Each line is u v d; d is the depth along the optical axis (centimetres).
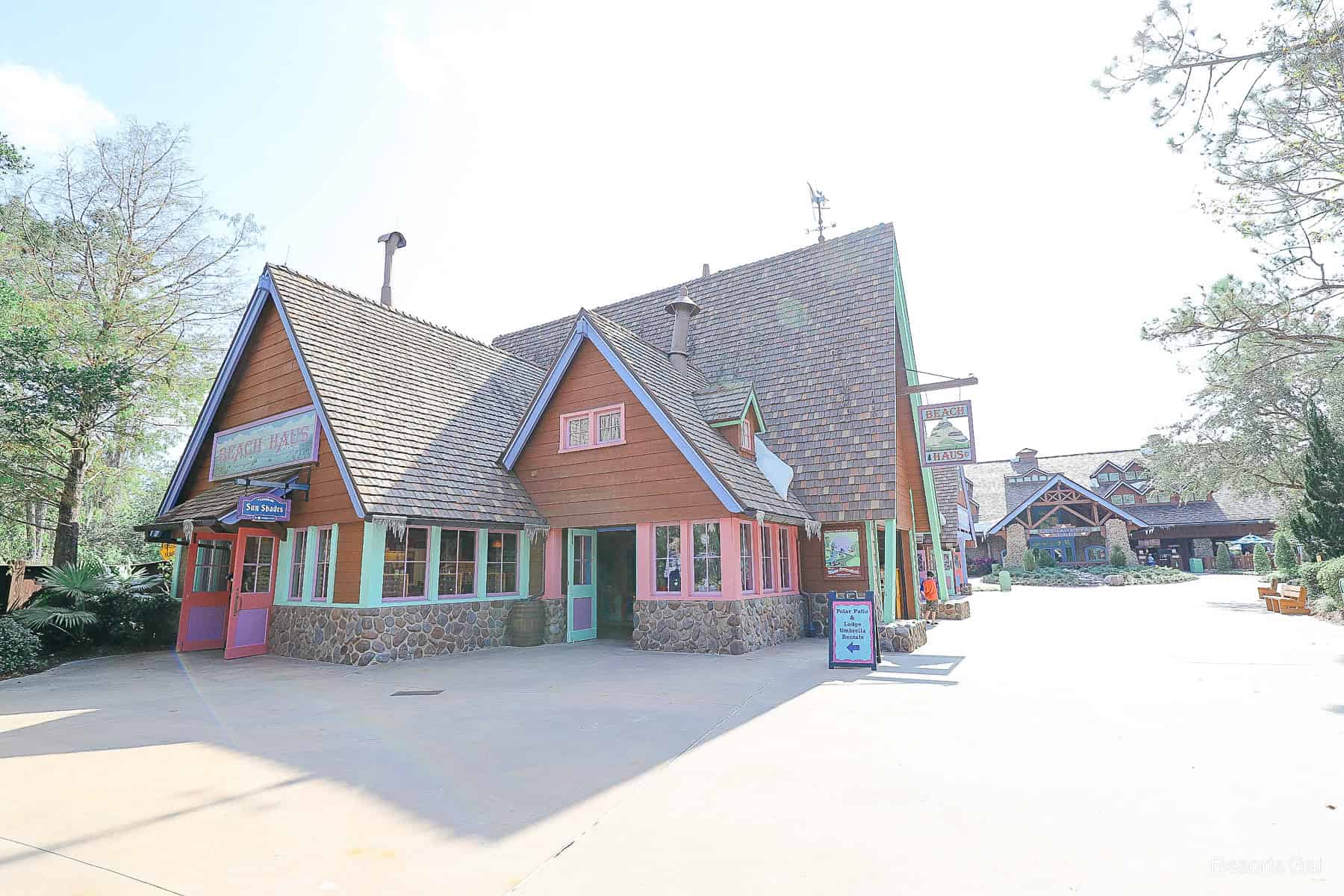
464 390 1677
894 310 1722
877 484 1486
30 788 520
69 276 1986
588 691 894
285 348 1462
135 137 2053
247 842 416
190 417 2162
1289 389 2392
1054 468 5081
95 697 898
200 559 1480
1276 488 2638
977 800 468
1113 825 423
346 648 1195
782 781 513
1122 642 1259
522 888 353
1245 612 1806
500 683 964
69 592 1380
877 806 459
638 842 407
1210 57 1058
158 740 662
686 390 1573
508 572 1445
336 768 561
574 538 1533
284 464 1397
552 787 508
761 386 1777
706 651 1268
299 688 947
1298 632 1327
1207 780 501
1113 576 3553
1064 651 1164
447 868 377
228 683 1001
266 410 1501
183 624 1422
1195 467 2647
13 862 390
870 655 1042
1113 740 609
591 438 1459
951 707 755
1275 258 1412
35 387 1577
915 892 344
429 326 1773
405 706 812
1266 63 1062
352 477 1182
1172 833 410
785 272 2020
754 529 1367
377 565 1205
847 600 1076
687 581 1312
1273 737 606
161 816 459
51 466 1959
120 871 378
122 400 1927
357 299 1606
